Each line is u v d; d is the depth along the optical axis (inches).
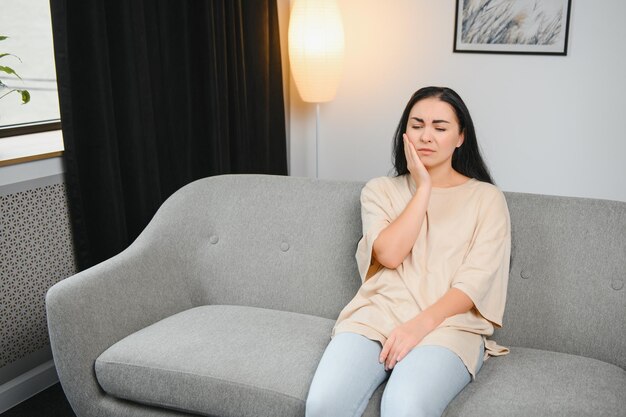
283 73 145.9
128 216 100.2
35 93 99.5
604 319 67.4
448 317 63.4
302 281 80.3
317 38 127.4
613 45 121.1
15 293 86.3
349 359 60.5
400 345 60.7
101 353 70.1
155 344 69.0
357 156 146.9
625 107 123.0
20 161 83.2
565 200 73.1
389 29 136.6
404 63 137.3
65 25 86.4
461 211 68.5
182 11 106.9
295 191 84.0
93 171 92.3
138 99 97.9
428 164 69.6
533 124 130.3
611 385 59.9
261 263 82.4
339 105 145.5
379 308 66.9
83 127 91.3
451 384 57.8
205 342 69.0
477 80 132.3
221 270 83.7
